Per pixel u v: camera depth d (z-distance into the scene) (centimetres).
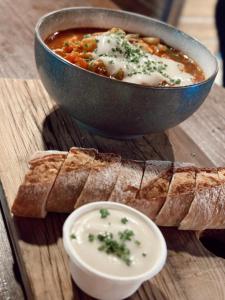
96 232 25
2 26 55
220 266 29
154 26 43
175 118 35
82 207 26
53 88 35
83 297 25
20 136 35
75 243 24
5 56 49
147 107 33
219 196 31
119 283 23
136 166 32
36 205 28
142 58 38
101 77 32
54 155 31
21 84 42
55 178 29
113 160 31
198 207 30
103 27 43
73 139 37
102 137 39
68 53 38
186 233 31
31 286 25
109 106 33
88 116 35
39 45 34
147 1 113
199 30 144
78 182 29
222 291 27
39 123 38
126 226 26
